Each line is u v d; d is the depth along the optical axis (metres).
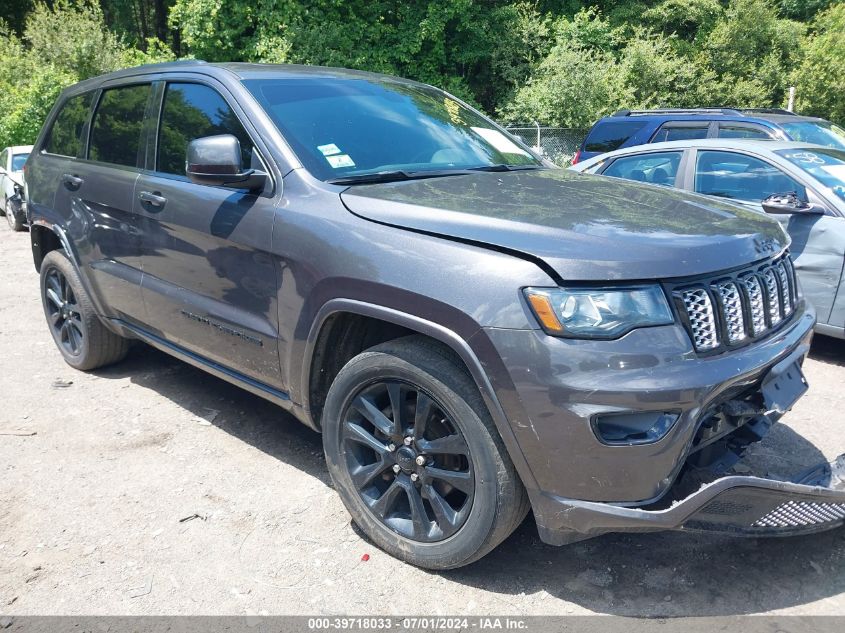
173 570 2.74
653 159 6.45
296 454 3.67
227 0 20.11
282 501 3.22
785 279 2.85
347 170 3.14
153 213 3.65
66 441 3.79
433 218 2.59
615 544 2.90
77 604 2.55
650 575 2.70
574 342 2.23
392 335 2.95
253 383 3.35
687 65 21.42
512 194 2.89
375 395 2.79
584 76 19.53
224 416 4.11
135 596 2.59
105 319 4.40
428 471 2.63
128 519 3.07
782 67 22.53
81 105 4.66
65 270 4.56
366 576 2.71
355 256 2.67
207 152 2.98
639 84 21.30
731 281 2.48
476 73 23.72
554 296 2.26
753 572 2.71
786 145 5.73
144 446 3.74
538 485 2.36
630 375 2.20
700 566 2.75
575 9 24.62
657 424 2.23
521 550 2.87
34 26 20.98
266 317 3.10
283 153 3.11
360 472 2.84
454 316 2.39
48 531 2.98
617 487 2.26
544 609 2.52
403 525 2.76
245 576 2.70
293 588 2.64
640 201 2.90
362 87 3.80
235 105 3.37
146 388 4.52
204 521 3.06
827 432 3.86
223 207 3.23
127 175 3.92
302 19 20.53
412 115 3.75
